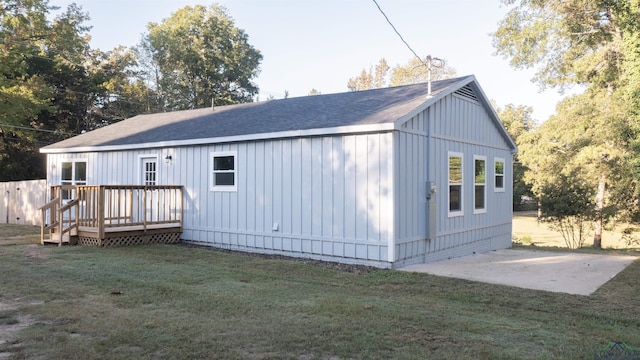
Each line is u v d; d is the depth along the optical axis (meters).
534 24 22.06
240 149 11.33
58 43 27.17
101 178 14.82
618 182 19.73
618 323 5.35
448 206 11.02
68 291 6.49
